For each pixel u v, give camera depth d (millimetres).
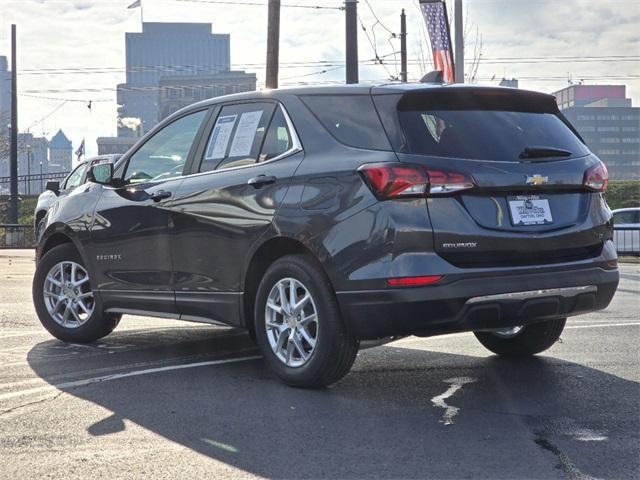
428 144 4684
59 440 4070
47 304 7027
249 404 4762
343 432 4180
